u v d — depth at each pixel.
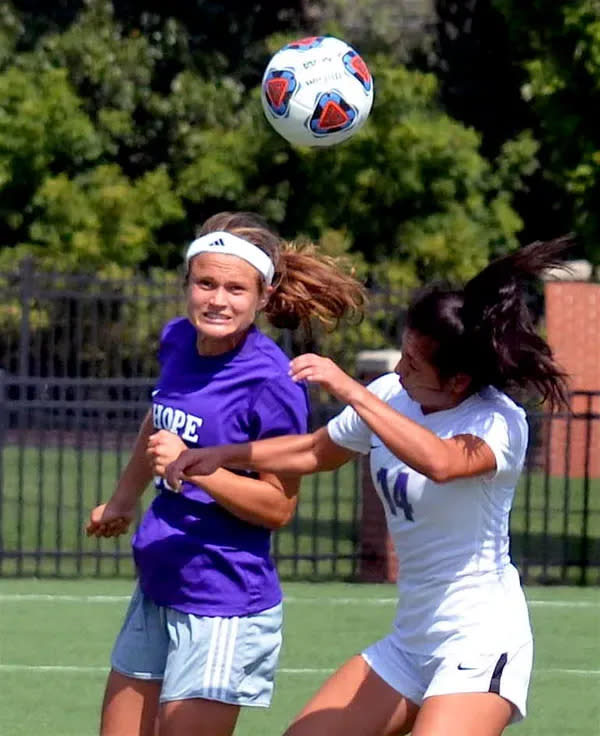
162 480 19.48
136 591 20.09
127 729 19.77
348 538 53.31
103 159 82.25
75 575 45.25
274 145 80.25
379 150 79.25
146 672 19.70
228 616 19.20
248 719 29.17
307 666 33.72
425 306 18.16
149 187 79.62
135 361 62.16
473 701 17.66
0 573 45.19
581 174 50.81
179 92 83.50
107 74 82.88
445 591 18.12
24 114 78.00
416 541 18.30
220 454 18.33
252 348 19.39
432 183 79.62
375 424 17.28
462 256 79.31
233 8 87.94
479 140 82.06
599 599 42.94
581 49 49.78
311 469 19.00
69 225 78.31
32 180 78.94
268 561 19.61
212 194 80.44
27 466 71.19
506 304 17.89
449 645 18.08
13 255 76.69
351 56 24.70
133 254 78.62
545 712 30.25
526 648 18.20
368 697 18.55
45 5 86.88
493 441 17.88
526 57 69.19
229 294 18.86
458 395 18.36
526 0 50.81
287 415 19.22
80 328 60.59
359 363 43.84
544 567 45.53
